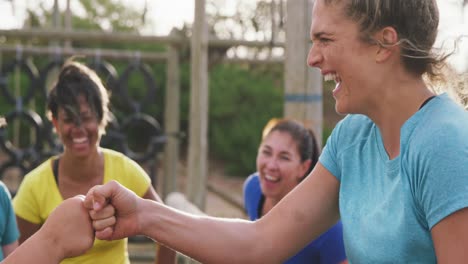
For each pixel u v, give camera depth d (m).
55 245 2.17
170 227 2.18
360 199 1.94
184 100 15.03
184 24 7.36
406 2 1.80
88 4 17.84
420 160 1.72
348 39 1.84
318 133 4.36
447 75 1.91
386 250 1.81
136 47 14.70
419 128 1.77
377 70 1.84
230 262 2.15
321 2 1.89
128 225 2.18
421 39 1.83
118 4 17.95
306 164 3.22
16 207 3.19
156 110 14.52
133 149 14.82
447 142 1.68
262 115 14.88
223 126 15.06
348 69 1.86
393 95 1.85
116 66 14.64
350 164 2.01
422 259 1.77
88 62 7.49
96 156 3.16
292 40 4.33
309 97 4.33
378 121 1.90
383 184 1.87
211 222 2.19
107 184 2.17
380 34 1.82
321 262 2.90
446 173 1.65
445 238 1.66
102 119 3.16
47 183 3.17
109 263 3.05
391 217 1.80
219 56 7.05
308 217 2.13
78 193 3.16
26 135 13.83
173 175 7.62
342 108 1.92
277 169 3.19
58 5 8.45
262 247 2.14
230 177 14.49
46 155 7.20
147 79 7.45
